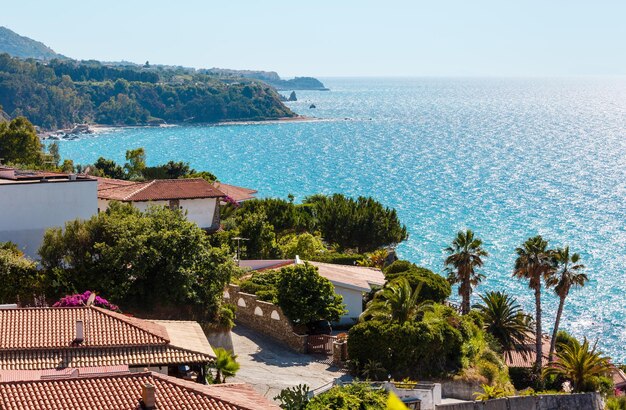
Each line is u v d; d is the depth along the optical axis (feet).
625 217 581.94
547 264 243.40
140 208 250.98
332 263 270.05
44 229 202.59
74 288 170.50
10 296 166.71
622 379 256.32
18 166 358.43
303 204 347.56
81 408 95.81
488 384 176.45
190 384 107.55
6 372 114.21
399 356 167.22
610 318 349.20
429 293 223.71
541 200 655.35
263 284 202.08
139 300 175.73
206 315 177.58
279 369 164.35
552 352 250.98
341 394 136.87
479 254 255.50
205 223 265.34
